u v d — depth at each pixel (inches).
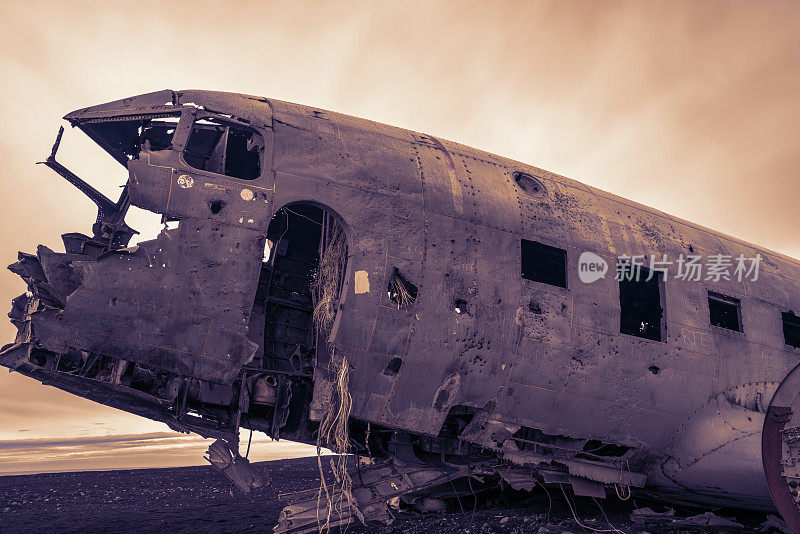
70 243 186.1
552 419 212.4
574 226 234.8
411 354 191.2
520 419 208.1
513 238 216.5
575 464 221.8
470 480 250.8
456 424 216.4
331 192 195.8
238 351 179.0
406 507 254.5
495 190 226.8
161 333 173.6
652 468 235.8
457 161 231.1
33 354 170.6
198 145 238.4
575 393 213.9
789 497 170.9
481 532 202.1
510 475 219.3
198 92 208.5
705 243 272.2
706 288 254.1
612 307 225.1
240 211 185.6
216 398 198.1
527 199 232.4
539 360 207.6
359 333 185.5
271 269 243.4
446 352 195.2
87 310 169.8
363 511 192.1
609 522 226.1
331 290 210.7
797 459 168.9
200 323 177.0
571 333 214.4
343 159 204.8
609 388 219.5
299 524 185.5
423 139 237.1
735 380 244.7
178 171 182.9
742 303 261.6
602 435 221.3
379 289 189.9
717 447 229.6
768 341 259.6
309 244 258.1
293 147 200.4
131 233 207.9
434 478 204.8
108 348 170.4
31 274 173.6
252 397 204.8
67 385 176.1
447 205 210.5
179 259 178.4
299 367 232.1
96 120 212.4
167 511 282.0
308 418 220.8
